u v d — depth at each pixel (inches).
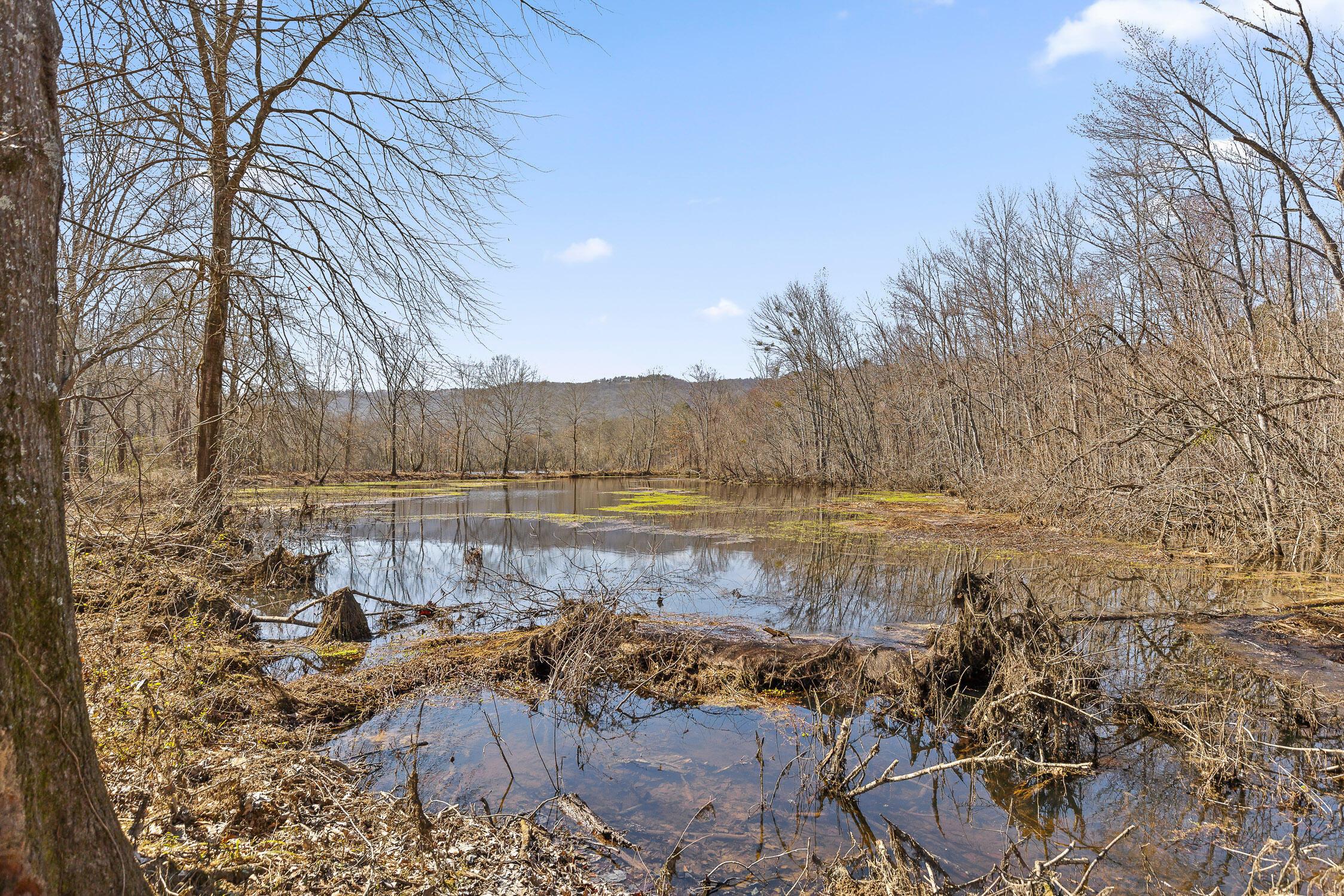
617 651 318.7
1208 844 183.6
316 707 258.5
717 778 222.7
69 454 261.1
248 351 386.9
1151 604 430.9
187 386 409.7
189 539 345.4
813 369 1558.8
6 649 84.8
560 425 2709.2
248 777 178.9
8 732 84.8
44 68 90.3
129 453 322.0
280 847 149.4
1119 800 207.8
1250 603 426.0
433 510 1084.5
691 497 1333.7
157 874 122.9
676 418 2490.2
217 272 328.8
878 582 522.9
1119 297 721.6
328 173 354.6
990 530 759.1
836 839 187.3
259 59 335.3
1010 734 236.1
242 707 234.7
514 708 277.9
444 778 215.6
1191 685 284.2
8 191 85.6
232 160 319.0
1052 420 808.9
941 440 1315.2
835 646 308.3
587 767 228.8
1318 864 170.6
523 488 1631.4
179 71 256.2
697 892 159.3
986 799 210.2
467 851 163.5
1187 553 594.9
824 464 1578.5
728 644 327.6
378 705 273.6
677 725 265.3
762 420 1875.0
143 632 264.7
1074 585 490.6
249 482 442.9
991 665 275.3
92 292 271.6
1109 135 625.6
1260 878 166.1
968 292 1199.6
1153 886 164.9
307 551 676.1
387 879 143.9
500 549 700.7
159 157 289.7
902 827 194.1
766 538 750.5
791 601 458.0
